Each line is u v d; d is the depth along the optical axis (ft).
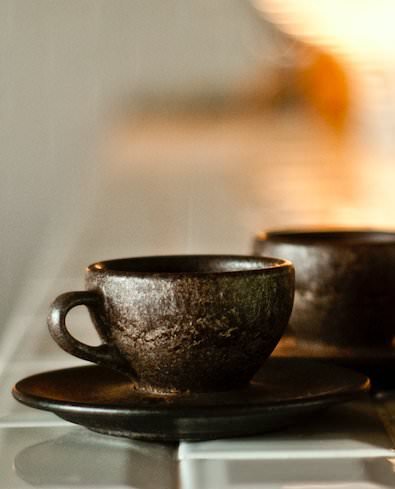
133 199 6.69
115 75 13.67
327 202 5.78
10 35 13.64
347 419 2.33
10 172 14.08
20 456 2.17
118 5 13.50
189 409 2.13
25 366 2.80
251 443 2.19
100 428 2.22
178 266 2.43
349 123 10.00
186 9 13.41
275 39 12.62
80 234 5.32
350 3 6.95
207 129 11.82
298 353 2.64
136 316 2.24
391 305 2.64
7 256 14.35
